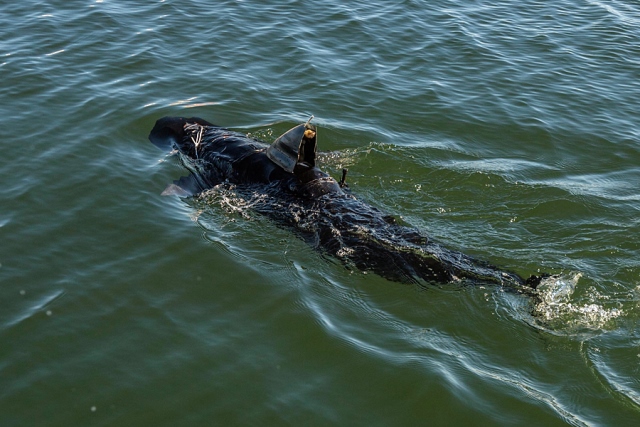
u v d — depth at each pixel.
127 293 6.50
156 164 8.53
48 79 10.34
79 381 5.59
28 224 7.31
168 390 5.53
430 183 8.36
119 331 6.08
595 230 7.44
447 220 7.62
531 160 9.04
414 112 10.02
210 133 8.95
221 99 10.12
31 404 5.38
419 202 7.96
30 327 6.07
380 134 9.43
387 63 11.41
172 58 11.23
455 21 13.06
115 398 5.45
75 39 11.65
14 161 8.34
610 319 6.12
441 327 6.16
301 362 5.84
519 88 10.80
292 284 6.66
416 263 6.66
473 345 5.98
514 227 7.51
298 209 7.49
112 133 9.10
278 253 7.05
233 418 5.30
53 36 11.70
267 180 7.91
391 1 13.82
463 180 8.41
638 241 7.23
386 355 5.91
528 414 5.37
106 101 9.84
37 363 5.73
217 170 8.34
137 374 5.66
